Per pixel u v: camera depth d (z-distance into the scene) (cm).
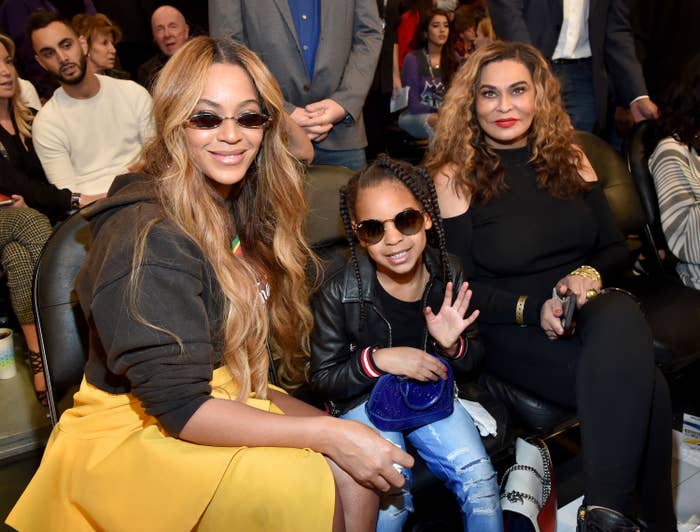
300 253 162
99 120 281
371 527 130
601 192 205
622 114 348
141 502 119
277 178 153
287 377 180
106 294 116
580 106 299
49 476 130
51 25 265
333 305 165
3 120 281
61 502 128
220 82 130
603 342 154
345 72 249
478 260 193
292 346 167
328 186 202
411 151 468
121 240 119
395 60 468
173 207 128
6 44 287
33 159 285
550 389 177
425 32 444
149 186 130
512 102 190
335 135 251
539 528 156
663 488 165
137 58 442
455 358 169
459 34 436
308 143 202
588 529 146
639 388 151
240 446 121
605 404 151
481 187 193
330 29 241
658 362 196
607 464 148
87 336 154
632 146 246
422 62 446
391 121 475
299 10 240
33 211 249
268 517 115
